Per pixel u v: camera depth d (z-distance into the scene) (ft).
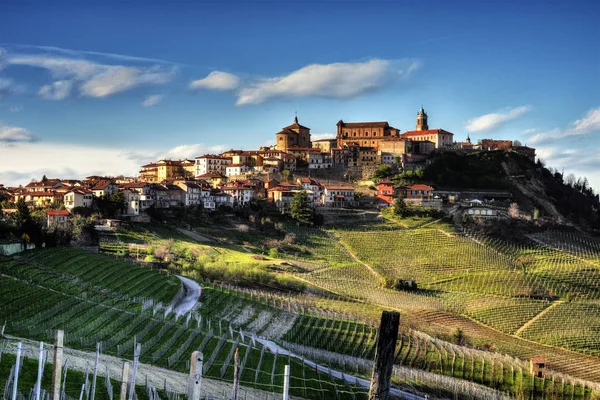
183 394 309.22
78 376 296.92
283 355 456.45
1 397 249.75
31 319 412.16
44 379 279.90
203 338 452.35
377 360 133.39
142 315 473.26
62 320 425.28
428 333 619.26
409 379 465.06
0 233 626.64
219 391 335.88
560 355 608.60
